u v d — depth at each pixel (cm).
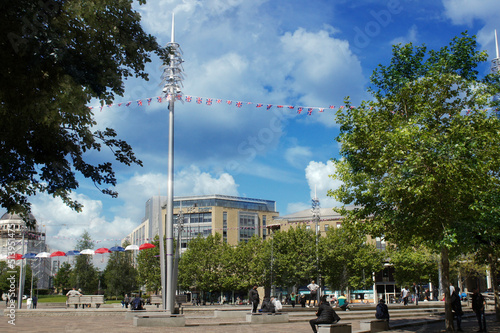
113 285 7581
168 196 2675
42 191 1116
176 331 1673
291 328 1870
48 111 911
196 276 6938
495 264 2580
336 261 6334
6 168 1023
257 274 6656
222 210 10400
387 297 5978
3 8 812
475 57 1869
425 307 3522
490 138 1712
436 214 1733
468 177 1644
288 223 9606
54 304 4859
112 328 1773
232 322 2109
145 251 7269
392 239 2064
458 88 1823
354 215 2039
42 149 1073
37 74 879
